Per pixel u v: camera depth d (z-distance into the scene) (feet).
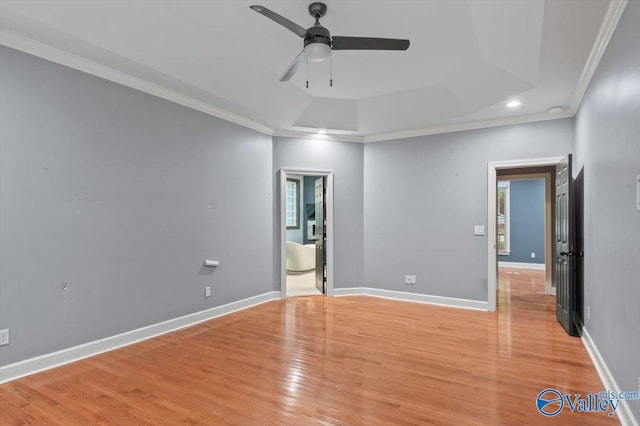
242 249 15.70
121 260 11.11
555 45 9.09
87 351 10.19
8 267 8.73
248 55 11.07
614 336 7.89
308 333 12.35
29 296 9.08
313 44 7.59
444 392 8.14
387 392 8.14
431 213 16.81
